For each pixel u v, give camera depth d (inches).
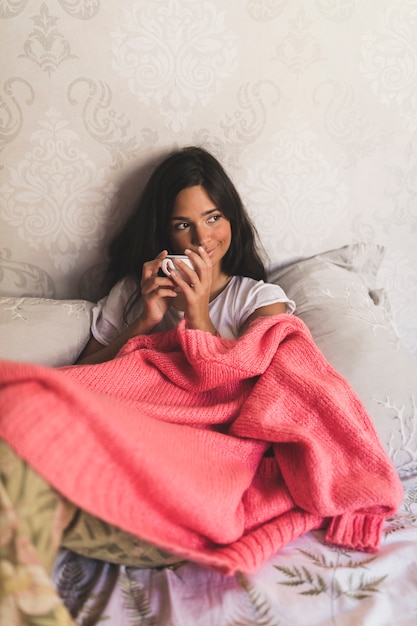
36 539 26.4
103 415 29.0
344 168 57.4
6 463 26.4
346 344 46.4
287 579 32.0
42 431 27.3
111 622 29.1
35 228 53.9
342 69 54.0
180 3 49.2
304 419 38.5
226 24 50.6
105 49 49.4
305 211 57.8
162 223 50.5
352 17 52.5
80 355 51.8
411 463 42.4
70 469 27.7
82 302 53.1
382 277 62.6
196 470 33.2
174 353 43.1
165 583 31.9
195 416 38.5
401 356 46.1
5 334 45.1
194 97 52.2
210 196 48.5
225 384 41.2
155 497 30.4
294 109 54.2
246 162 54.9
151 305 46.5
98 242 55.5
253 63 52.2
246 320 49.9
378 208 59.7
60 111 50.6
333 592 31.2
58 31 48.3
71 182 53.0
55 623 24.7
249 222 53.1
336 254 57.9
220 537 32.1
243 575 32.1
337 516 35.7
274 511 35.6
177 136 53.2
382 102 56.1
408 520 38.2
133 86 50.9
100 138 52.1
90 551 31.6
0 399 27.9
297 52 52.6
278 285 55.7
